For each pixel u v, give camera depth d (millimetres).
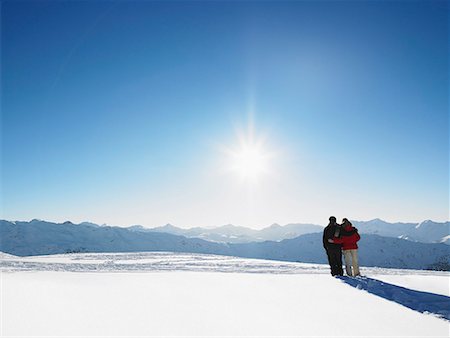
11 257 27406
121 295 7238
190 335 4812
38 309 5887
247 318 5754
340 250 11602
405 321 5762
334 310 6441
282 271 14188
